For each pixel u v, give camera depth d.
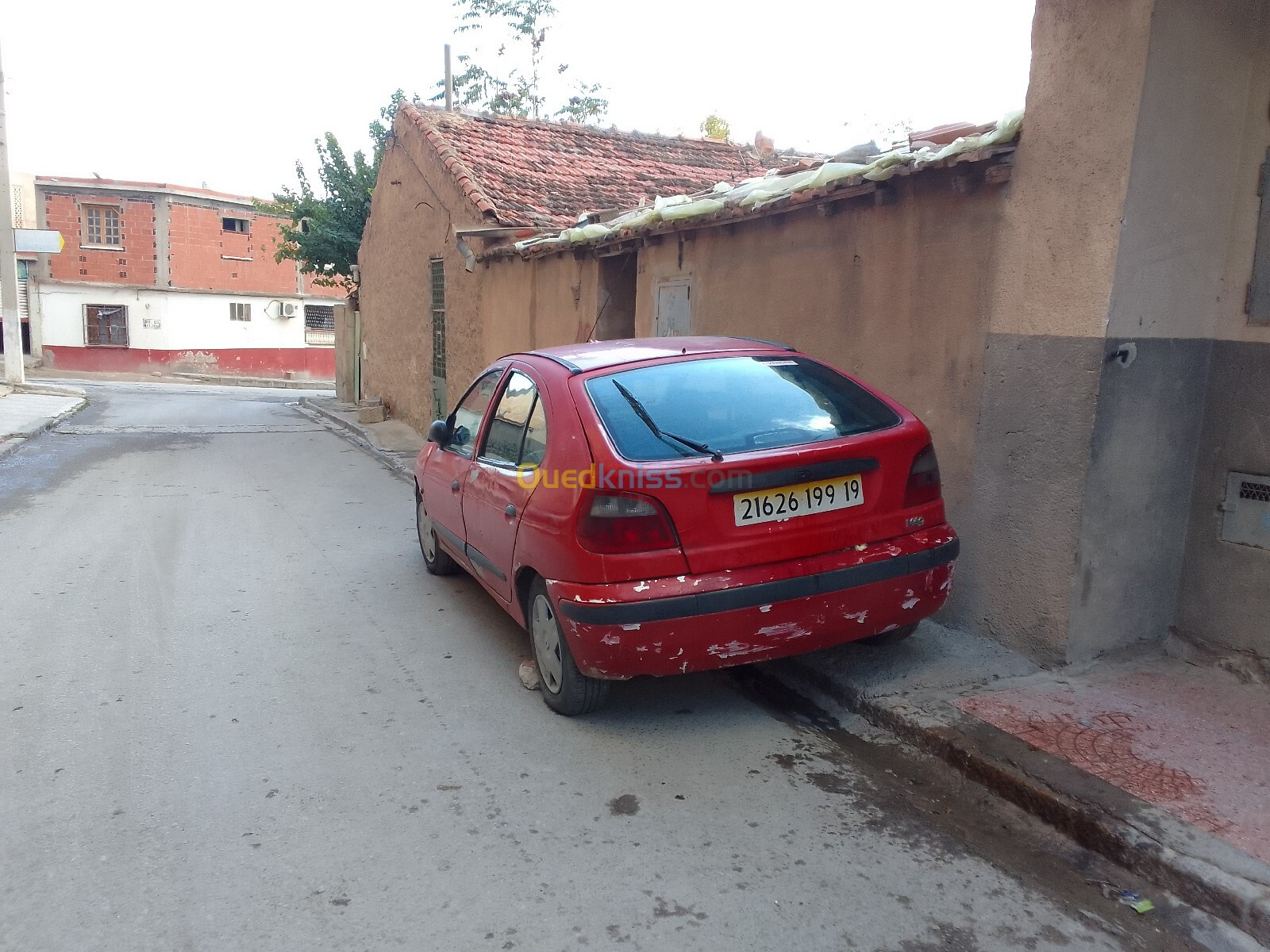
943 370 4.58
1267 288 3.88
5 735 3.85
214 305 35.66
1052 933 2.64
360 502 9.07
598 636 3.50
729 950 2.56
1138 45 3.61
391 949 2.56
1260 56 3.84
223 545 7.21
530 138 13.84
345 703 4.22
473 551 4.91
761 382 4.12
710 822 3.22
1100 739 3.49
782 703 4.26
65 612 5.50
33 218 32.88
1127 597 4.20
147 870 2.92
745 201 5.78
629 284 8.32
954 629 4.62
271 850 3.03
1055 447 4.03
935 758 3.58
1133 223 3.74
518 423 4.45
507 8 28.00
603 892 2.82
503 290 10.41
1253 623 3.99
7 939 2.59
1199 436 4.17
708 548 3.50
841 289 5.23
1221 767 3.28
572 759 3.69
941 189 4.50
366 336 18.47
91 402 20.11
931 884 2.87
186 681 4.46
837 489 3.70
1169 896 2.78
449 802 3.35
